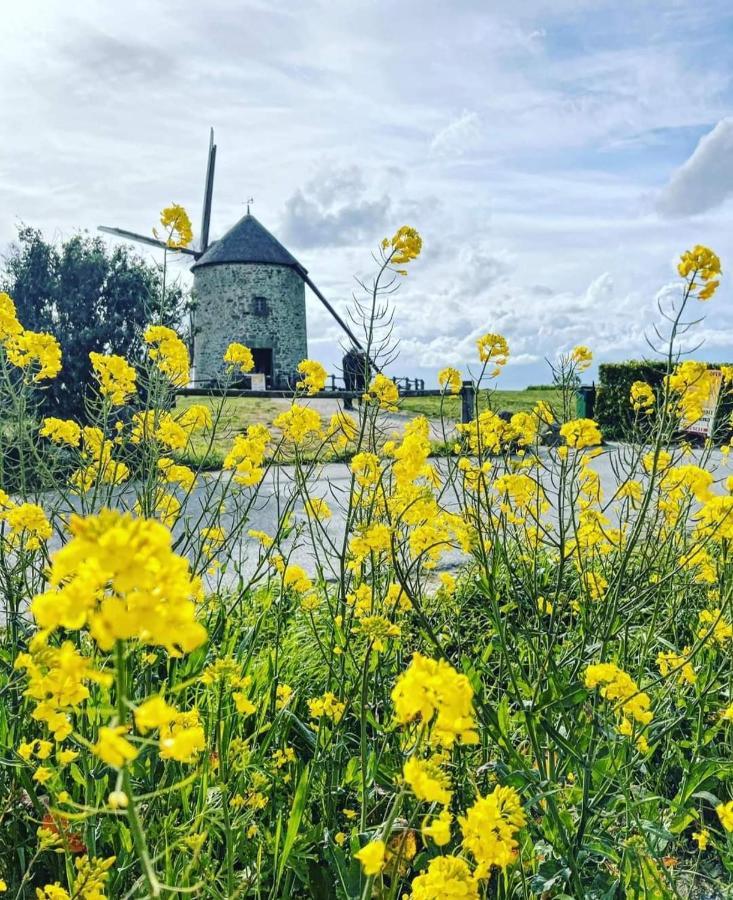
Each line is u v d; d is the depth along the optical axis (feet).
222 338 118.42
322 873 8.29
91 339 46.37
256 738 9.86
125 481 13.19
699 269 10.39
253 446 12.55
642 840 8.35
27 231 49.08
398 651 11.96
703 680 11.85
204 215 131.54
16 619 10.21
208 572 14.48
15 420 13.01
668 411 10.77
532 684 10.68
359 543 8.89
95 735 8.20
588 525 12.84
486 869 5.65
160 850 7.80
